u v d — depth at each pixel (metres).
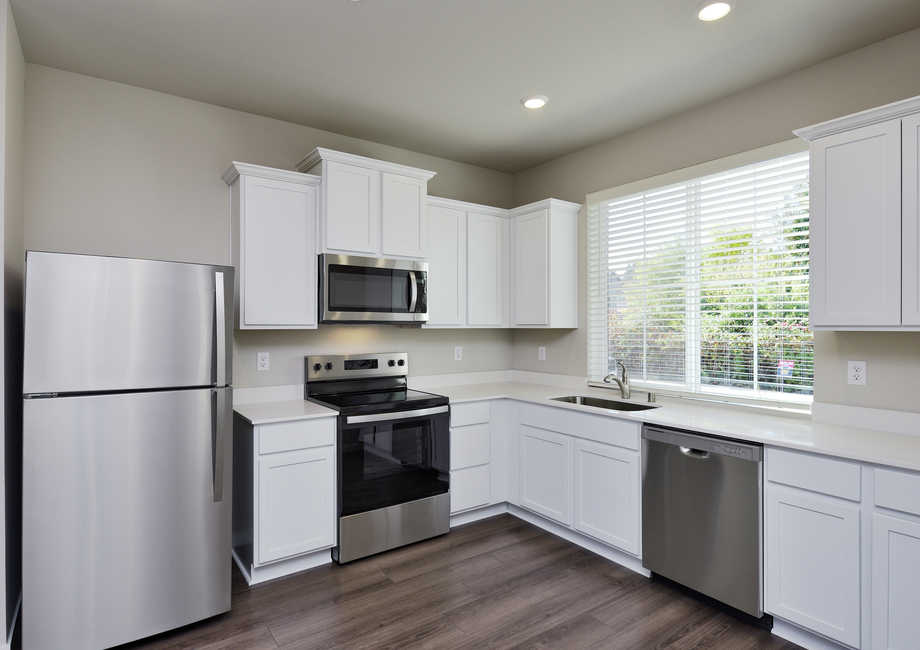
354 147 3.45
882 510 1.78
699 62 2.47
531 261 3.66
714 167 2.88
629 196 3.37
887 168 1.95
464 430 3.26
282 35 2.24
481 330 4.10
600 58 2.44
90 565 1.93
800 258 2.54
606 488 2.76
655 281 3.23
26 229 2.40
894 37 2.23
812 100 2.50
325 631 2.13
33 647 1.84
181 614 2.12
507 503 3.56
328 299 2.88
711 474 2.27
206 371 2.17
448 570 2.67
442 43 2.31
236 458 2.82
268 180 2.78
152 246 2.73
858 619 1.83
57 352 1.87
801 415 2.52
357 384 3.36
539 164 4.04
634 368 3.37
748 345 2.76
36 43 2.26
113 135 2.64
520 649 2.01
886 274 1.96
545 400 3.16
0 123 1.84
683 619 2.22
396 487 2.92
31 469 1.83
